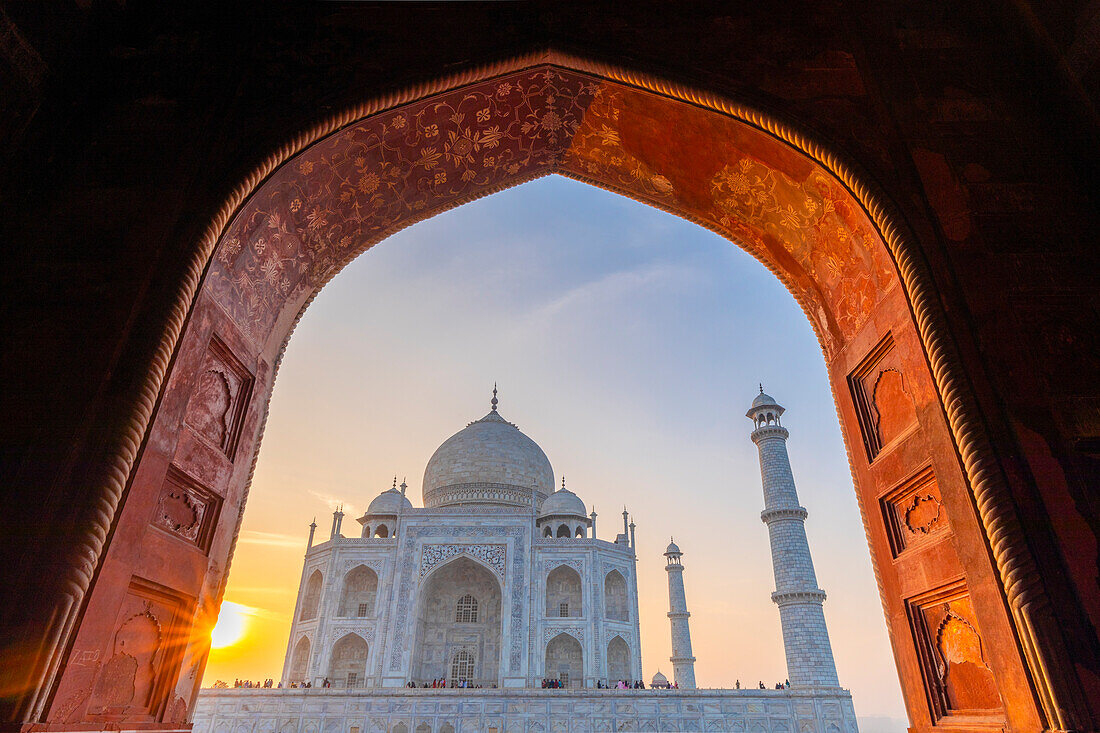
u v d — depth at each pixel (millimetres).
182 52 6055
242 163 5441
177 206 5199
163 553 4707
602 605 43188
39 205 5145
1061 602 3832
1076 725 3500
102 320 4660
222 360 5562
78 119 5582
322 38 6277
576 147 7656
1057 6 5652
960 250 5125
